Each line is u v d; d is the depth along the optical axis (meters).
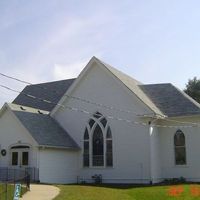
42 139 34.16
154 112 34.50
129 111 35.88
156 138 35.94
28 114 36.56
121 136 35.97
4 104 35.62
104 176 36.19
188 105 36.25
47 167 34.16
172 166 35.56
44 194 22.48
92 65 38.00
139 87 40.47
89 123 37.81
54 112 39.19
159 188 28.36
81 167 37.38
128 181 35.03
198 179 34.47
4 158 35.25
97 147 37.03
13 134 35.09
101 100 37.38
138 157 34.94
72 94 38.84
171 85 39.59
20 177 30.33
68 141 37.22
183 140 35.62
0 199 21.16
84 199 21.53
